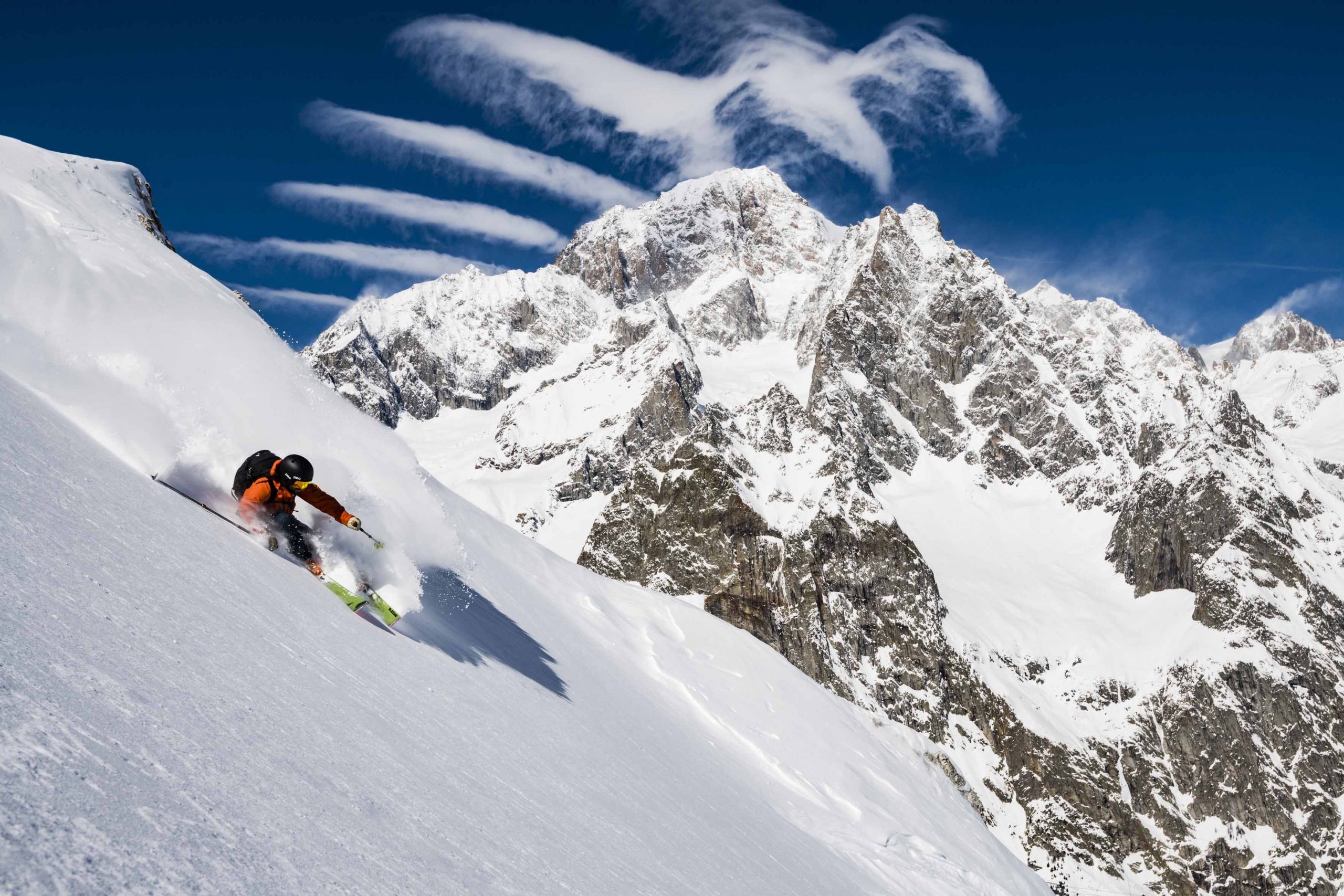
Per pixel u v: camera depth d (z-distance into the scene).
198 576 5.94
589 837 7.08
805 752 28.53
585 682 17.86
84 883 2.35
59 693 3.18
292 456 9.09
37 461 5.98
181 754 3.42
